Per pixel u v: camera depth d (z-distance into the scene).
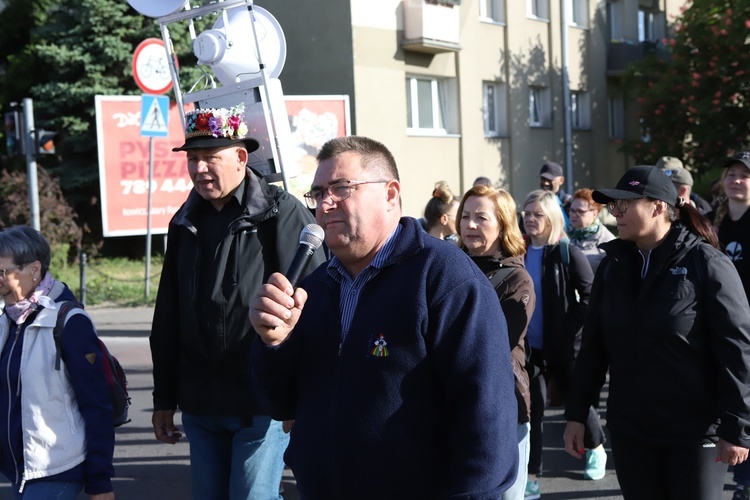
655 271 3.64
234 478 3.86
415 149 19.27
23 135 12.23
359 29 17.94
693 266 3.61
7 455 3.68
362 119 18.02
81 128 19.23
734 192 5.44
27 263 3.69
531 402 5.68
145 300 15.05
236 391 3.84
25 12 22.14
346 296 2.51
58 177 19.09
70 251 20.22
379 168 2.46
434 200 7.32
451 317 2.33
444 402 2.37
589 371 3.99
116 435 7.69
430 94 20.19
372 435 2.34
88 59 19.02
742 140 21.69
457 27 19.53
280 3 18.66
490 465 2.25
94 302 15.01
